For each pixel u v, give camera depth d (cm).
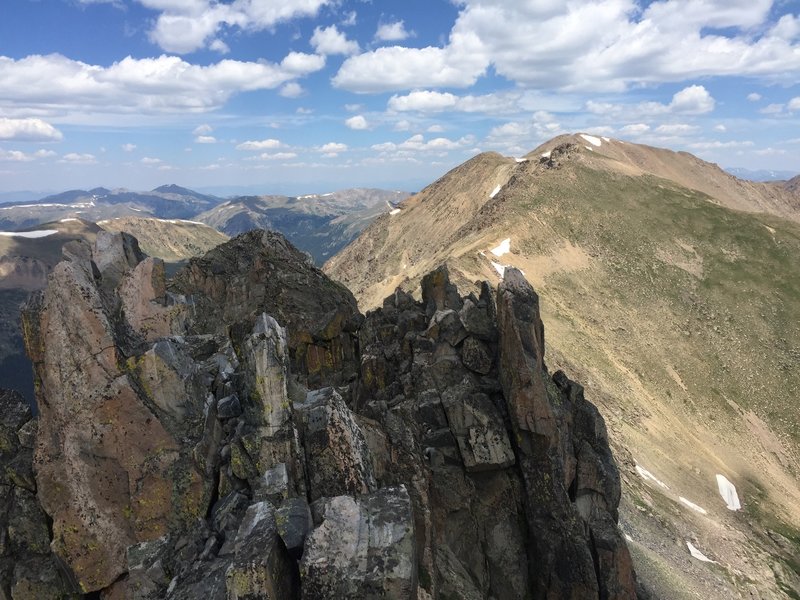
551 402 2970
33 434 2228
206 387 2362
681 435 9975
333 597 1453
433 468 2691
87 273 2248
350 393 3222
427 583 2053
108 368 2094
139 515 1975
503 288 2903
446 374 2981
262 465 1991
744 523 7844
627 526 5738
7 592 1919
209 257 4353
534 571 2650
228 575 1468
